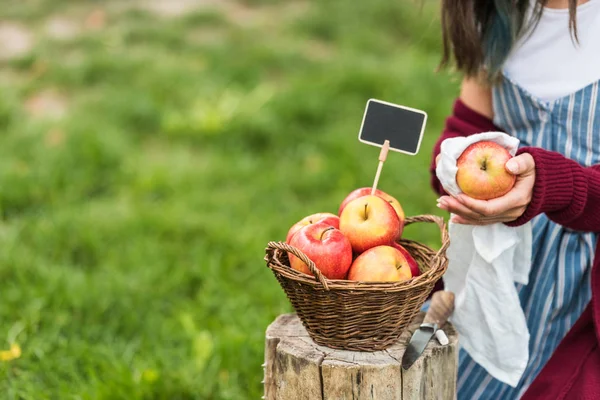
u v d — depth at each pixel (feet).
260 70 19.20
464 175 5.90
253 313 9.40
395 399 6.06
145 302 9.69
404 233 11.29
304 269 5.98
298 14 23.77
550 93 6.39
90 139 14.35
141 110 16.20
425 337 6.20
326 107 16.19
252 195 12.92
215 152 14.96
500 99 6.57
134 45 21.04
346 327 6.04
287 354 6.14
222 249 11.16
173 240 11.50
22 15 23.09
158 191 13.25
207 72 18.85
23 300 9.44
